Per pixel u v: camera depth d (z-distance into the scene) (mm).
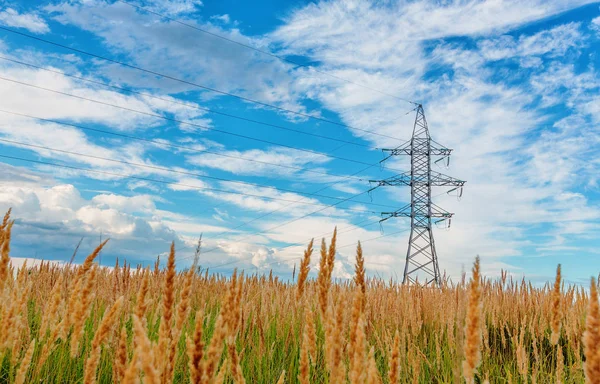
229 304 1578
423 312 5469
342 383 1457
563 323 5242
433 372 3941
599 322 1131
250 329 3494
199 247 1585
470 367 1278
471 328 1284
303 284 2361
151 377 1125
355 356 1366
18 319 2164
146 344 1136
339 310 1498
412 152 31141
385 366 3537
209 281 5117
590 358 1125
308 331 1861
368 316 4418
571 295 4531
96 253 2148
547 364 4512
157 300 3924
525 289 6934
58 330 2396
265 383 3371
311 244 2375
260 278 5852
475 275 1290
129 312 3555
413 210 29906
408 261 28750
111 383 2846
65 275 4488
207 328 3391
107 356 2996
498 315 5953
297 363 3461
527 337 5281
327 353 1780
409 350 3135
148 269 1636
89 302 2105
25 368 2006
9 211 2102
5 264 2047
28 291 2441
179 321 1530
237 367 1570
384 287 6246
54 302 2426
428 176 30406
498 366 4340
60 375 2789
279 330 4199
